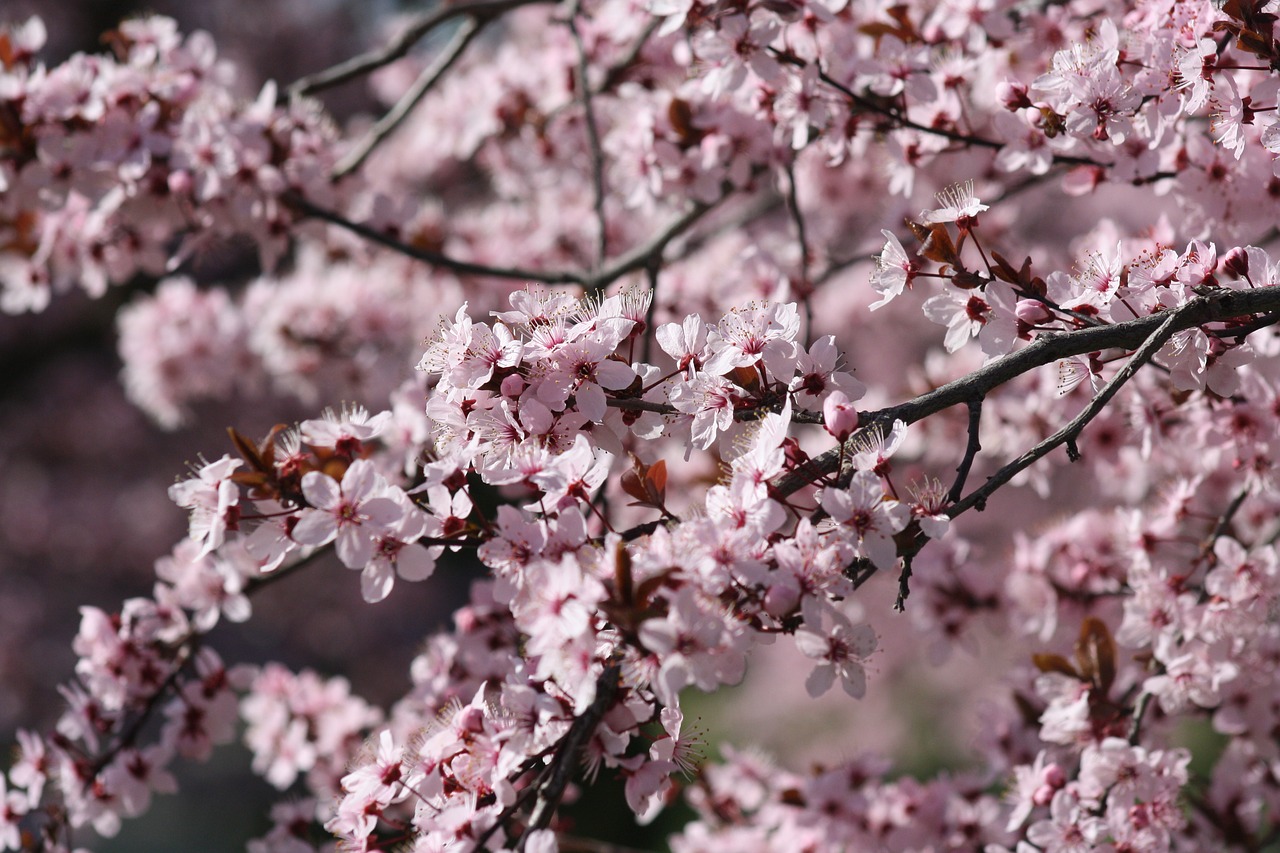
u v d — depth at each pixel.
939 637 4.38
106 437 13.33
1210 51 2.70
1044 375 4.27
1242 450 3.44
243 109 4.64
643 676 2.10
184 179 4.28
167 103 4.41
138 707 3.87
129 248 5.10
